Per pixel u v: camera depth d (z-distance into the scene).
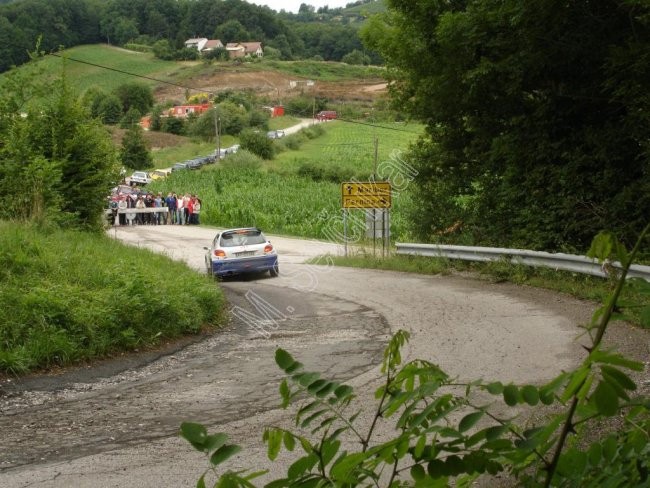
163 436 6.25
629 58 14.28
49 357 9.30
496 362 8.62
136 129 93.12
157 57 176.00
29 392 8.09
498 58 17.06
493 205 20.47
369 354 9.82
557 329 10.51
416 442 1.54
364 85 162.38
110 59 169.00
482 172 20.61
